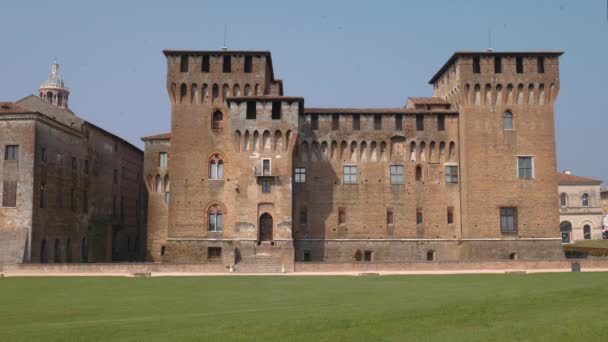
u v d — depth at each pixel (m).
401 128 80.44
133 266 67.50
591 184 124.44
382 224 78.75
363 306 32.88
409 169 79.81
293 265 68.56
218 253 75.69
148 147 87.81
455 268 68.31
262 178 74.12
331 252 78.06
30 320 30.16
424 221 79.06
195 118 77.31
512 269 68.75
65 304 37.06
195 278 59.25
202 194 76.31
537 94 78.12
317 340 22.70
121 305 36.31
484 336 22.98
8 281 55.88
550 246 76.38
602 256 78.25
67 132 80.31
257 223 73.56
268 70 83.69
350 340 22.67
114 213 96.06
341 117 80.19
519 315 27.45
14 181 71.56
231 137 74.94
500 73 78.25
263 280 56.22
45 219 73.94
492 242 76.06
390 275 62.19
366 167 79.69
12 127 72.38
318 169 79.38
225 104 77.56
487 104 77.88
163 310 33.69
